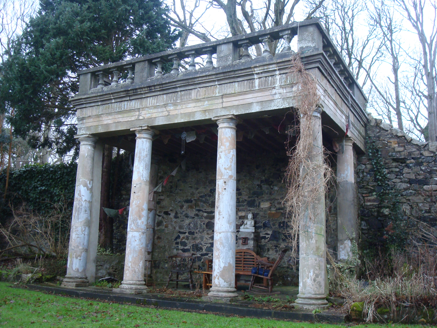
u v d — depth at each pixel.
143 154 8.64
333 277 7.36
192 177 12.21
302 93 6.88
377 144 10.66
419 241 9.66
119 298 7.48
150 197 12.18
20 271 9.63
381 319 5.83
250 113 7.60
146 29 13.23
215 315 6.24
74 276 8.90
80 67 12.77
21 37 12.77
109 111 9.28
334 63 8.70
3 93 12.01
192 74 8.25
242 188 11.51
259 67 7.49
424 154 10.21
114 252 12.55
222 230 7.26
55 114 12.66
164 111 8.53
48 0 13.54
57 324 5.21
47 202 13.72
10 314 5.73
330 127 8.27
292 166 6.95
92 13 12.55
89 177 9.44
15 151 19.61
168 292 8.12
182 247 11.78
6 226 14.03
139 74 9.06
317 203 6.63
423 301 5.97
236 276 9.38
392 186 10.31
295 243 6.54
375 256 9.86
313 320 5.84
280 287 9.75
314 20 7.18
